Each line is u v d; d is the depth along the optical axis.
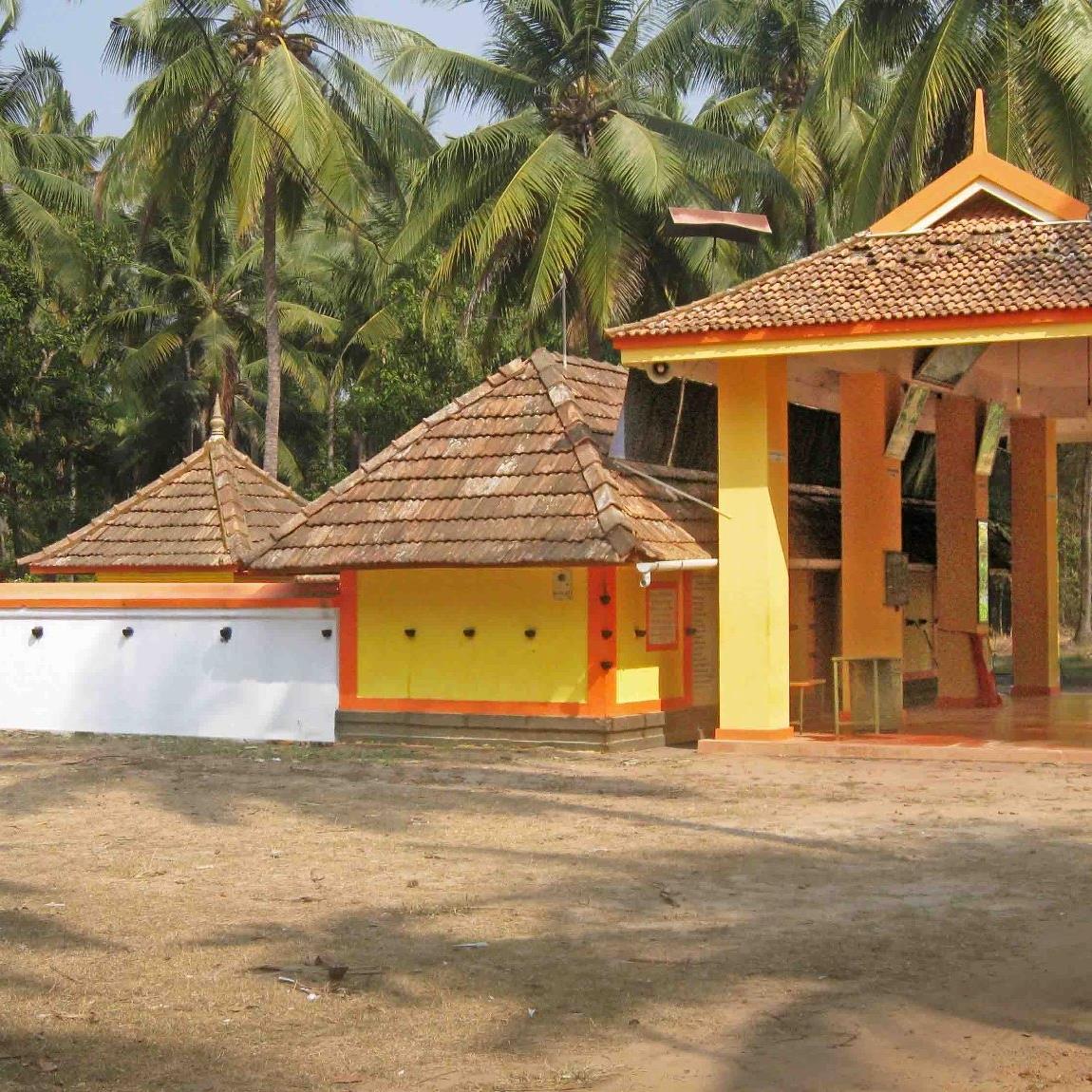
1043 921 8.51
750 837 11.29
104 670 19.78
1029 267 15.41
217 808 12.90
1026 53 26.22
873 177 27.91
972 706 21.34
